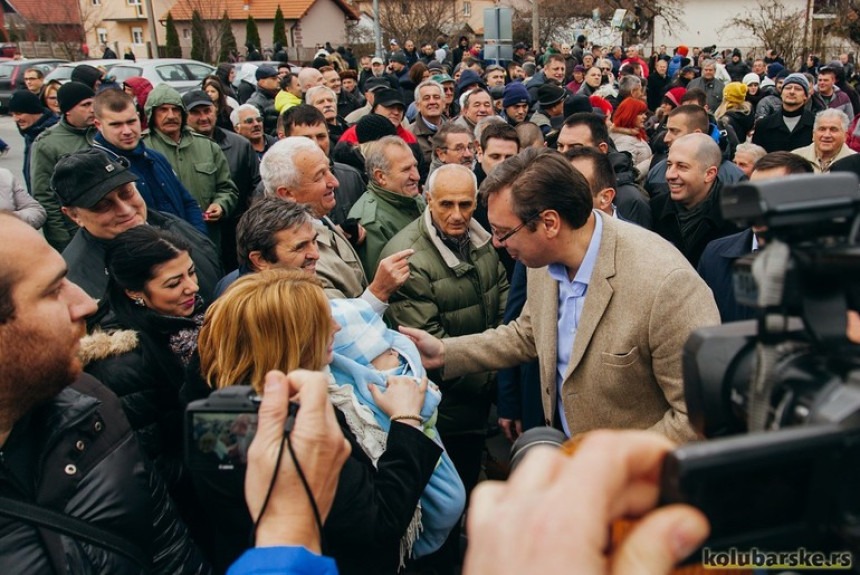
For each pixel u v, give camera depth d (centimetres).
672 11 3281
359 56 3462
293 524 89
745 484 46
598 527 43
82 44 3184
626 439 46
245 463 111
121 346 192
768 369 59
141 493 136
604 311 195
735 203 63
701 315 185
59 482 123
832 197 60
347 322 200
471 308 312
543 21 3209
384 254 314
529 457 49
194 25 3002
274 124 798
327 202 312
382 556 176
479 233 323
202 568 154
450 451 313
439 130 475
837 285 58
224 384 164
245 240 246
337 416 176
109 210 273
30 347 115
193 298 218
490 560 44
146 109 445
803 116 667
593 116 396
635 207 365
